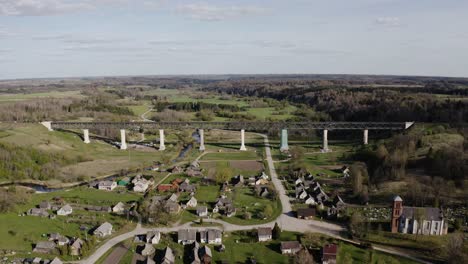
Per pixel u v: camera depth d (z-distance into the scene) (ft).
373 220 476.54
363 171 638.53
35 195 590.14
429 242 414.82
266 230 428.15
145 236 427.74
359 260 376.89
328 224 472.03
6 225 464.65
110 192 609.01
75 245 395.75
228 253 394.93
